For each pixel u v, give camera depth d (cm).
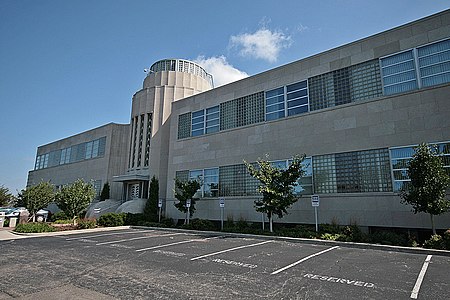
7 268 811
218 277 695
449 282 650
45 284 650
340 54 1648
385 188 1384
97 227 2106
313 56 1758
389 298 548
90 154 3644
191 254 999
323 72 1700
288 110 1822
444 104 1292
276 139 1831
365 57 1555
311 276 701
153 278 689
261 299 544
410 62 1417
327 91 1669
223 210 2011
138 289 606
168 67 3139
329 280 667
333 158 1570
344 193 1493
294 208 1652
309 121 1697
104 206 2889
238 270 764
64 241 1379
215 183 2122
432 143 1288
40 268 806
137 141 2980
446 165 1245
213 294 572
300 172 1509
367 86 1530
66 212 2070
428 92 1336
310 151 1659
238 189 1977
